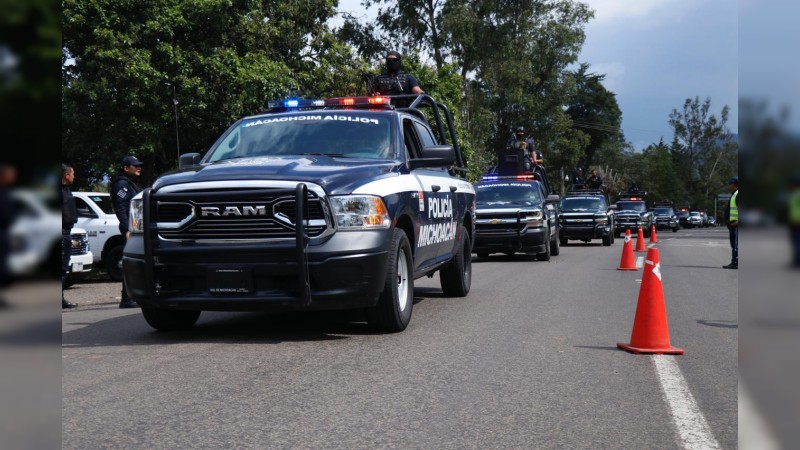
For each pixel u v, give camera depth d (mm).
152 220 6539
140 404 4531
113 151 20266
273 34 24672
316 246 6355
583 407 4484
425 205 8070
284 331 7320
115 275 16031
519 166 24750
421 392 4848
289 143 7941
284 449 3664
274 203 6320
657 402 4605
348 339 6848
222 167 6852
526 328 7543
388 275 6910
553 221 20219
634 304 9594
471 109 42969
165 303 6516
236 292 6383
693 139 119062
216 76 21250
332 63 26703
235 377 5277
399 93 12633
